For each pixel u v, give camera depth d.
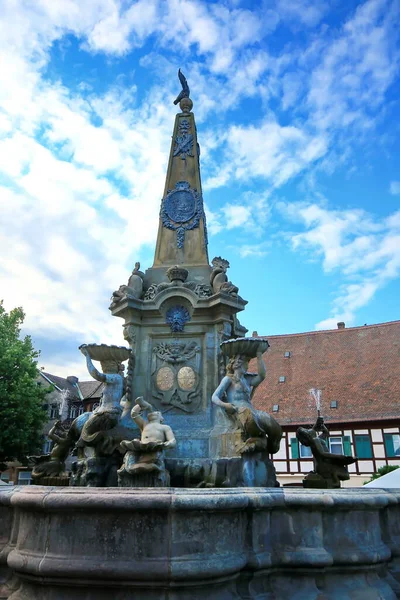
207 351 9.06
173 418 8.68
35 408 28.72
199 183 11.23
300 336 36.78
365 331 35.03
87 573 3.77
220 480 7.29
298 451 29.23
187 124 11.86
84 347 8.20
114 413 7.75
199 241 10.52
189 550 3.91
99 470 7.39
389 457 27.53
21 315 32.78
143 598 3.77
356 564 4.77
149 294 9.55
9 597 4.12
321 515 4.87
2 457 28.27
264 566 4.45
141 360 9.18
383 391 29.83
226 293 9.05
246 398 7.93
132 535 3.88
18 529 4.59
